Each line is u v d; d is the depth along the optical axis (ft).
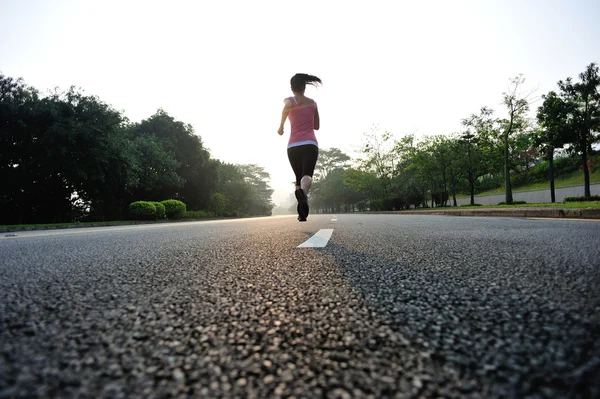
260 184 360.89
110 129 79.20
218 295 4.36
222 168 196.75
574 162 147.33
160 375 2.17
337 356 2.44
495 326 2.96
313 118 15.62
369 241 10.82
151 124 129.39
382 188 173.37
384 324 3.12
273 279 5.35
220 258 7.71
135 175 89.56
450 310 3.49
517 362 2.25
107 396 1.91
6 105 63.67
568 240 9.71
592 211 24.91
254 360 2.40
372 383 2.04
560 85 83.76
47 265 7.06
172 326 3.15
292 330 3.02
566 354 2.34
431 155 139.54
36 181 71.77
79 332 2.97
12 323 3.22
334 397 1.89
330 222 26.43
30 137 68.49
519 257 6.81
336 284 4.91
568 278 4.81
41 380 2.08
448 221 23.89
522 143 117.60
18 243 13.43
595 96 81.30
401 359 2.37
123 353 2.52
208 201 147.95
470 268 5.84
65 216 84.23
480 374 2.11
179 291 4.60
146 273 5.95
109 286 4.93
